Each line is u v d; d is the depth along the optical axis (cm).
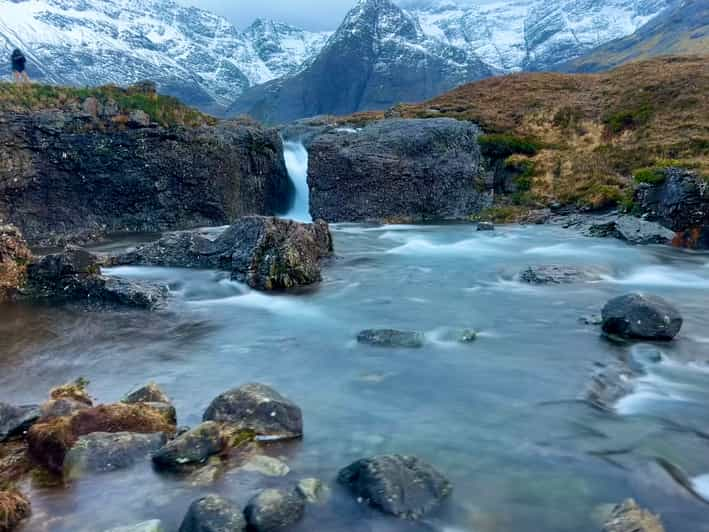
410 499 585
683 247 2242
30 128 2802
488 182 3422
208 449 671
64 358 1073
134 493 607
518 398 868
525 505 595
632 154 3231
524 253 2225
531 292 1588
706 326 1251
